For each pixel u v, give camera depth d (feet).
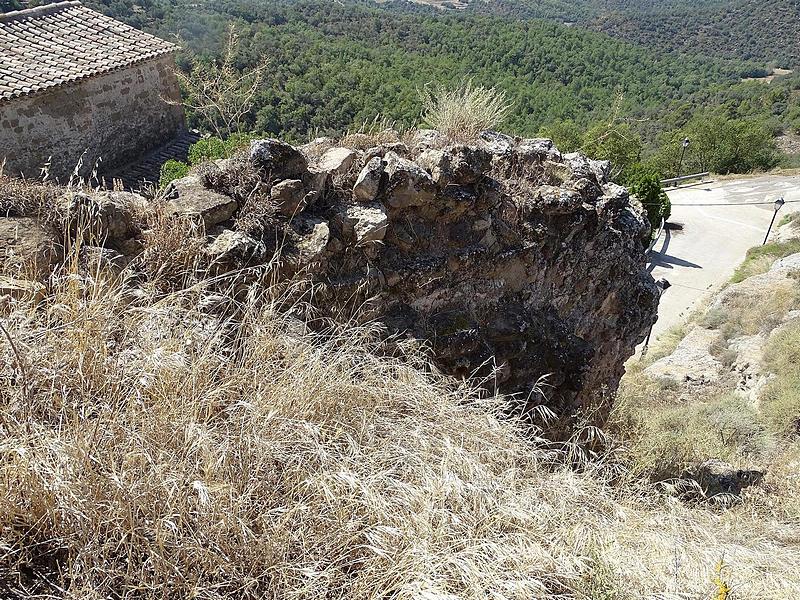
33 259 8.00
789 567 8.82
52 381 6.51
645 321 17.30
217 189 10.44
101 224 8.79
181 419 6.63
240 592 5.84
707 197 88.89
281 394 7.56
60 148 28.09
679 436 18.53
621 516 8.34
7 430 6.15
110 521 5.55
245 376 7.75
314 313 10.35
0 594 5.08
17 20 30.01
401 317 11.80
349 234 10.96
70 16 32.53
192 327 8.07
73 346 6.90
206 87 32.30
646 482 11.57
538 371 13.56
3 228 8.20
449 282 12.48
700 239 71.05
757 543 9.85
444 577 6.01
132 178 31.24
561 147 70.90
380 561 6.19
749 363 34.96
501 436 9.03
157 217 9.48
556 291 14.83
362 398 8.41
